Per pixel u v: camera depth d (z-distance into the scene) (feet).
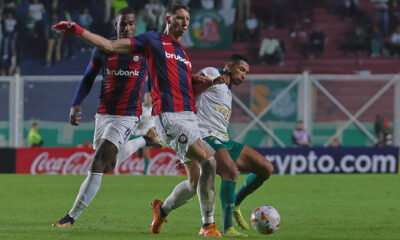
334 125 261.03
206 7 302.66
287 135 255.91
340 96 265.95
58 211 103.19
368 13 312.71
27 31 288.71
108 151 81.97
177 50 71.72
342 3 312.71
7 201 120.98
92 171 80.38
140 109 85.97
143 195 135.64
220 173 76.02
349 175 207.31
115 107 83.66
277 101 255.09
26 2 298.15
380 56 301.84
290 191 147.43
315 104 259.19
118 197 130.72
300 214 101.50
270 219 72.43
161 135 72.08
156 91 71.26
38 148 214.28
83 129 258.98
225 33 300.40
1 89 266.77
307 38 303.68
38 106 262.06
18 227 79.92
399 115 251.19
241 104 256.32
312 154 216.33
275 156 214.90
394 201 124.98
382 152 218.59
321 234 76.07
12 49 287.89
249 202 121.80
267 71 287.28
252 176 82.99
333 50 303.07
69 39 288.10
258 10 311.47
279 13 308.19
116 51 67.36
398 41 302.25
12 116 242.17
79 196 79.92
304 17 310.65
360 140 262.26
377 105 266.16
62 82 262.67
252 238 70.49
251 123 255.91
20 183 167.94
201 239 67.72
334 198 130.93
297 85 253.85
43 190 146.41
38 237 68.80
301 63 291.99
